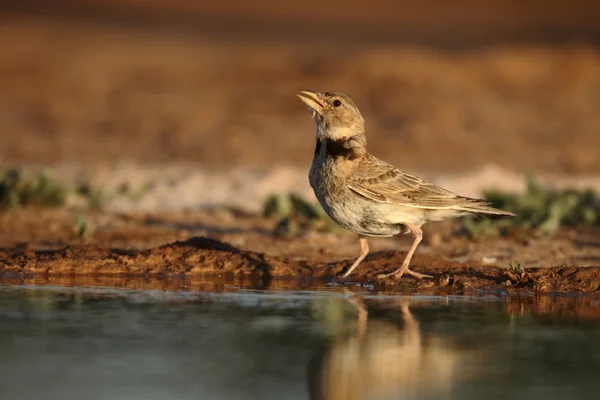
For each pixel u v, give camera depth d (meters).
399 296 12.08
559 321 10.70
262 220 18.03
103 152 28.30
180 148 29.12
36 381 8.55
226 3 73.19
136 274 13.45
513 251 15.43
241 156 28.14
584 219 18.08
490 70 38.97
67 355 9.28
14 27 56.78
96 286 12.49
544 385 8.48
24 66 42.06
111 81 39.38
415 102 34.00
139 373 8.78
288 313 10.98
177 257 13.93
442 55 42.16
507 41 55.22
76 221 16.42
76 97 36.56
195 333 10.05
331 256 15.03
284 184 21.41
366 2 73.19
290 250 15.40
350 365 9.01
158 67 42.44
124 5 71.19
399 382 8.55
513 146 29.81
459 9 69.69
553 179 23.45
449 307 11.41
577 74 39.12
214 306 11.30
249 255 13.91
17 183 18.80
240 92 36.88
